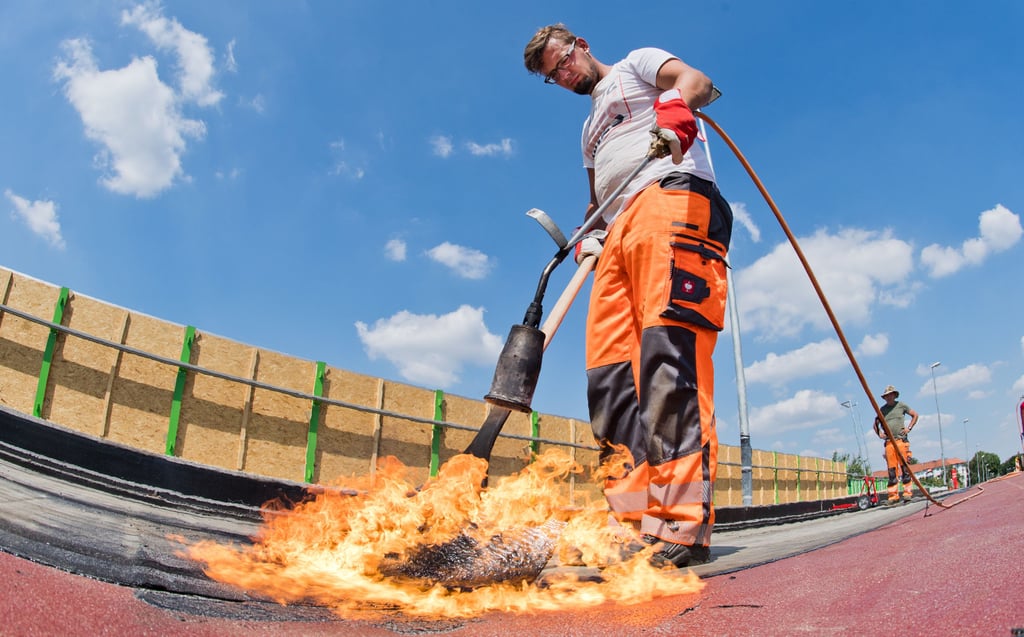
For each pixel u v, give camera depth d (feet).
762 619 3.28
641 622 3.58
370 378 21.13
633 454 7.93
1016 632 2.23
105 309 16.39
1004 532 4.94
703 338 7.09
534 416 25.43
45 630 2.62
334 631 3.49
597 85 8.95
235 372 18.20
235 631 3.26
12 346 14.93
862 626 2.81
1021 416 56.80
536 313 6.64
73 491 8.68
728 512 20.99
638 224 7.54
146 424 16.52
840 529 12.42
